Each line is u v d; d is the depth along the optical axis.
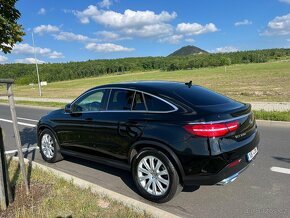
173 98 4.76
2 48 4.60
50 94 38.06
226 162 4.25
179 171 4.45
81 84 68.38
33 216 4.21
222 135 4.26
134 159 4.92
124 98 5.29
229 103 4.97
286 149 7.27
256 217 4.20
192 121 4.32
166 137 4.45
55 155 6.79
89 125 5.70
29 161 6.64
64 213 4.27
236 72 67.81
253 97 19.83
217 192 5.01
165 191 4.59
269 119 10.81
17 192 5.01
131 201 4.51
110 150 5.38
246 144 4.58
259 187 5.14
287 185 5.18
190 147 4.28
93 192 4.89
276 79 38.12
